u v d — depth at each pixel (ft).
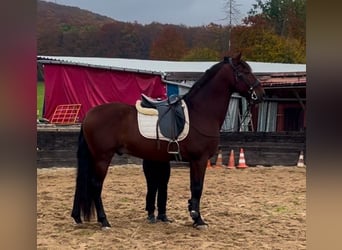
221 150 46.24
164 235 18.61
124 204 25.52
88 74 54.03
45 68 54.39
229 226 20.24
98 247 16.66
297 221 21.21
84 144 19.77
